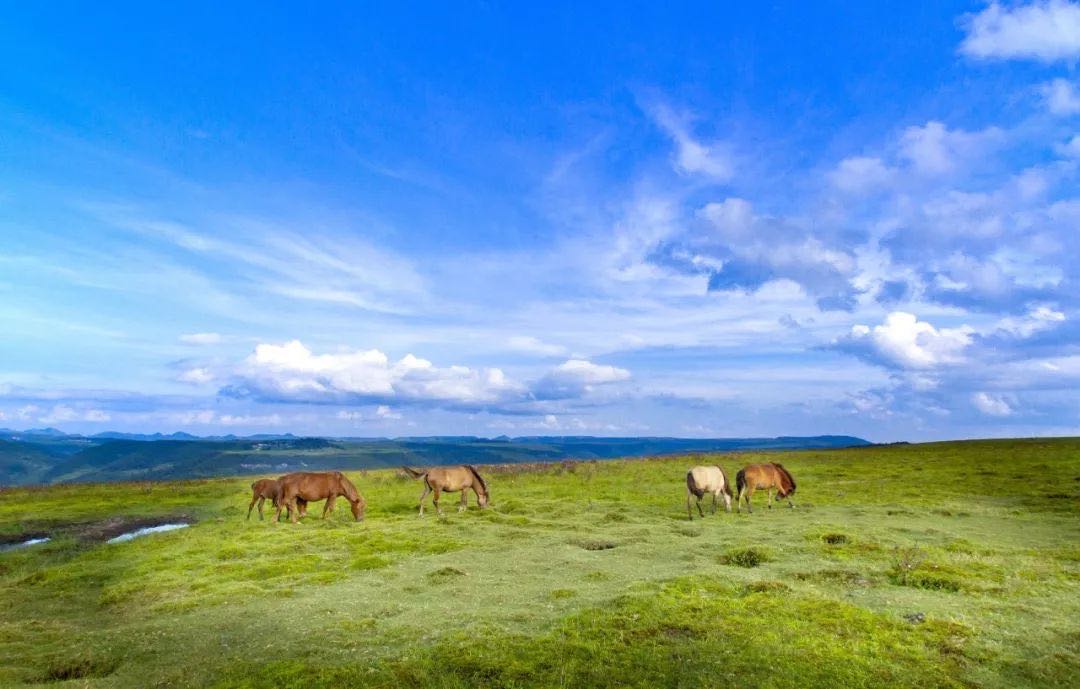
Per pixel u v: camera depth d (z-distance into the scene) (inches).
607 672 371.9
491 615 480.4
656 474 1771.7
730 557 671.1
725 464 2014.0
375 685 355.9
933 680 361.1
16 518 1218.0
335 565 698.8
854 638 418.9
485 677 369.4
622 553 717.3
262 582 626.8
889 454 2354.8
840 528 823.7
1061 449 2208.4
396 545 786.8
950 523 906.1
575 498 1279.5
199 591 598.9
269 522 1040.8
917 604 494.6
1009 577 572.1
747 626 437.4
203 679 378.3
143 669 402.6
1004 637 424.8
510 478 1748.3
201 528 989.8
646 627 436.1
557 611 487.5
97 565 737.0
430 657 394.0
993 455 2096.5
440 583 595.5
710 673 368.2
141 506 1375.5
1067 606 489.7
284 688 356.2
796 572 589.0
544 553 724.0
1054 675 370.0
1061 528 858.8
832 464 1983.3
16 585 671.1
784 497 1146.7
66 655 431.8
